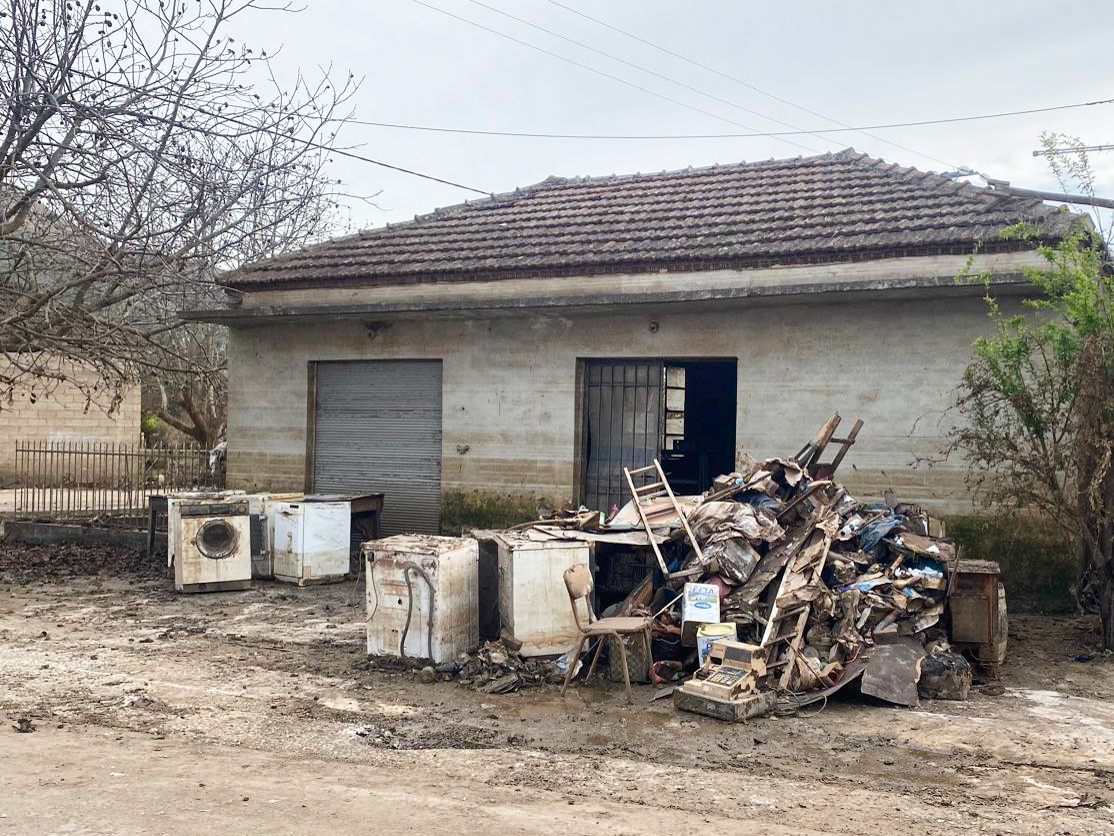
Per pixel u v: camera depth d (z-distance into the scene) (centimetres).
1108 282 865
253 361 1534
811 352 1165
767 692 720
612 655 802
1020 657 880
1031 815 516
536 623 830
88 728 657
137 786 524
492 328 1354
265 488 1519
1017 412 923
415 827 468
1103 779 577
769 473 936
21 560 1388
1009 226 1024
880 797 542
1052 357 915
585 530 943
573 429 1298
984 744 643
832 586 833
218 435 2511
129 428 2978
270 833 454
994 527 1065
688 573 838
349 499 1295
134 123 1248
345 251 1577
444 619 824
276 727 670
